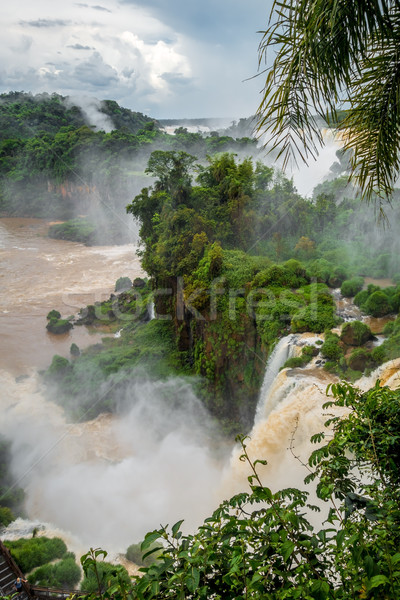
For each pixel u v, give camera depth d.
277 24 6.22
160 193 52.69
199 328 41.59
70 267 93.69
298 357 29.91
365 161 7.66
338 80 6.49
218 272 39.09
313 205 51.59
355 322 30.27
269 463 27.19
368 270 42.31
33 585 20.83
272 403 29.41
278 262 43.09
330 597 4.04
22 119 194.88
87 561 4.41
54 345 57.41
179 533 4.51
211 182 52.09
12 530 30.20
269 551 4.44
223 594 4.29
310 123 6.75
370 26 6.08
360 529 4.31
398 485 5.66
